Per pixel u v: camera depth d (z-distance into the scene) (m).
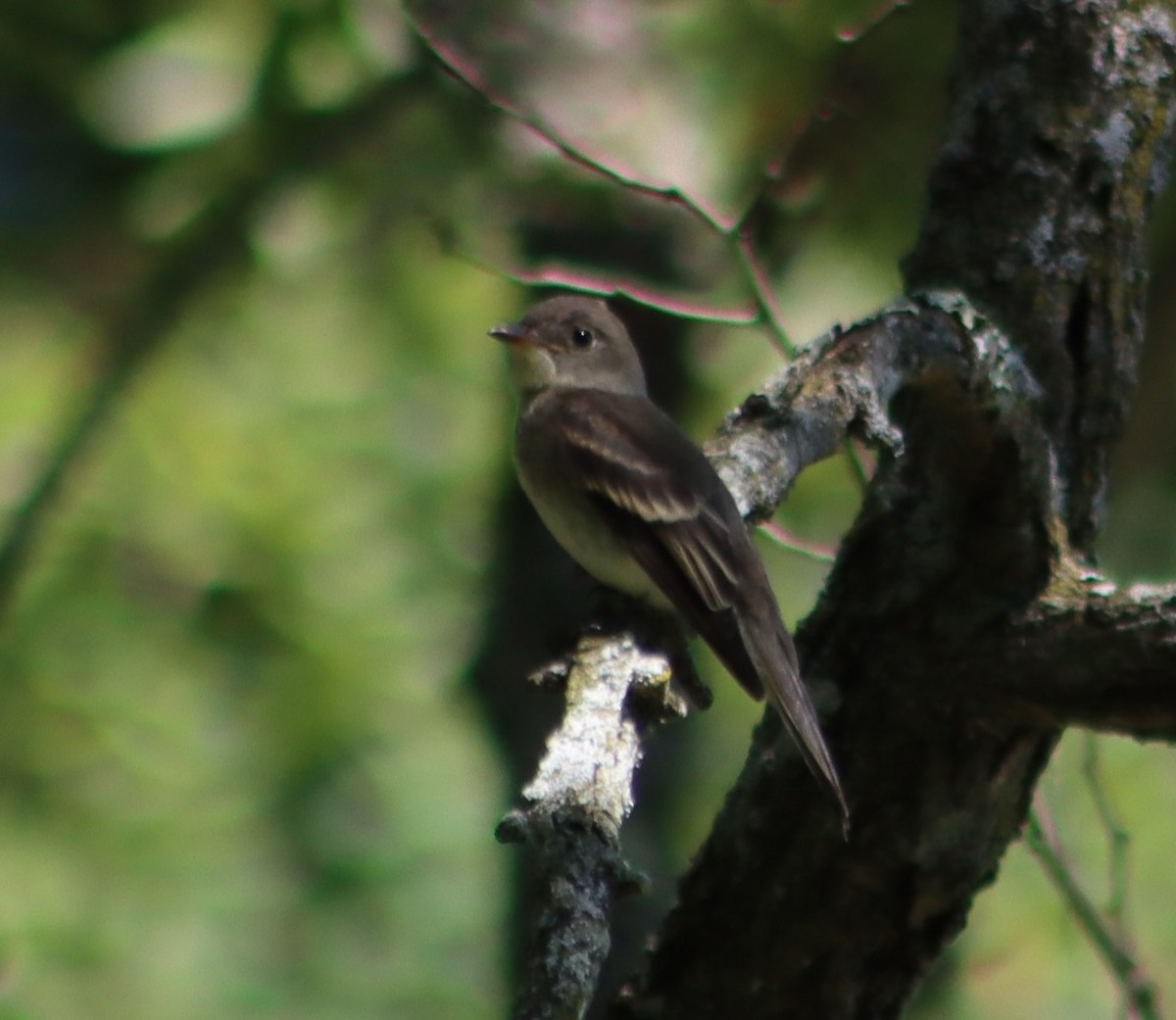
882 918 7.23
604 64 10.48
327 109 11.11
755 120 10.35
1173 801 13.91
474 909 15.55
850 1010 7.32
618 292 8.70
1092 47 7.45
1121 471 12.60
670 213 10.80
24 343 14.65
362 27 10.96
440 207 11.34
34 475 13.61
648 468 8.34
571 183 10.75
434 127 11.34
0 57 11.44
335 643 15.05
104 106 11.29
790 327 11.14
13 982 13.62
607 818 5.12
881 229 10.91
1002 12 7.60
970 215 7.52
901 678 7.09
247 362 15.79
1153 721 6.69
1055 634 6.81
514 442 9.19
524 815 5.03
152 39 11.31
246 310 15.52
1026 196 7.44
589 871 4.86
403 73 10.90
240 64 11.24
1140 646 6.66
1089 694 6.78
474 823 15.72
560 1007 4.42
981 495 6.99
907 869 7.17
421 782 15.69
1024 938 12.85
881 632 7.17
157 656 14.77
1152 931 13.66
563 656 6.43
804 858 7.25
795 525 14.09
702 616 7.57
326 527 15.28
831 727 7.24
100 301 13.40
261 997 14.80
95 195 11.87
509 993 10.76
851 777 7.20
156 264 12.14
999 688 6.91
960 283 7.46
